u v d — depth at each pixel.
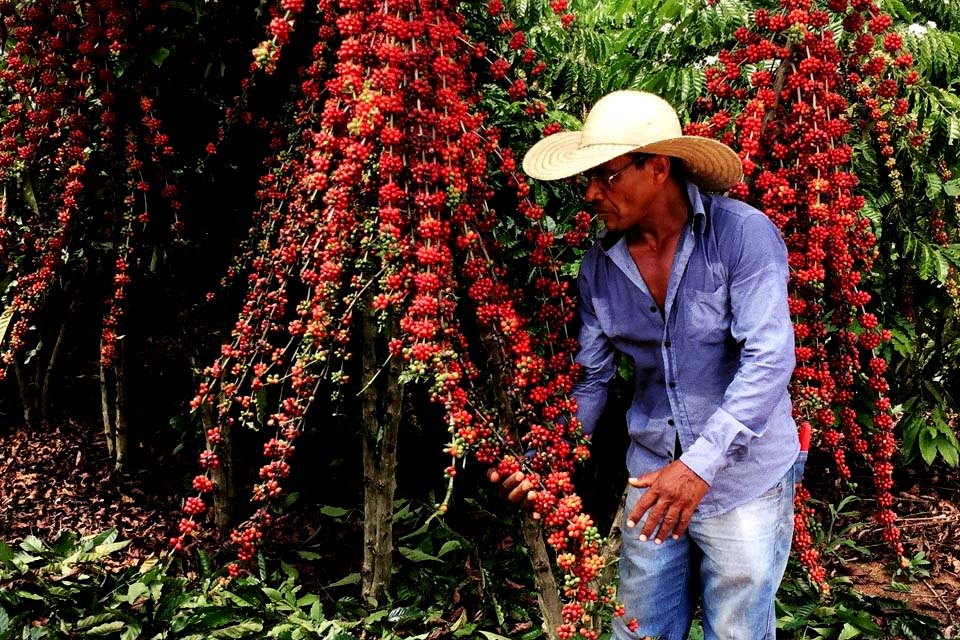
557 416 1.95
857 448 2.11
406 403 3.00
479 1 2.40
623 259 1.86
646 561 1.94
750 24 2.57
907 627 2.66
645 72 2.96
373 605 2.81
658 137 1.71
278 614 2.68
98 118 2.70
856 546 3.23
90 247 3.06
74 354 4.43
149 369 4.22
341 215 1.76
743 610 1.82
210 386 2.04
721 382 1.83
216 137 3.02
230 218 3.28
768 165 1.99
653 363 1.90
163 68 2.72
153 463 3.79
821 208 1.81
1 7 2.40
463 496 3.43
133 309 3.51
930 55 2.78
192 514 1.86
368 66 1.67
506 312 1.78
